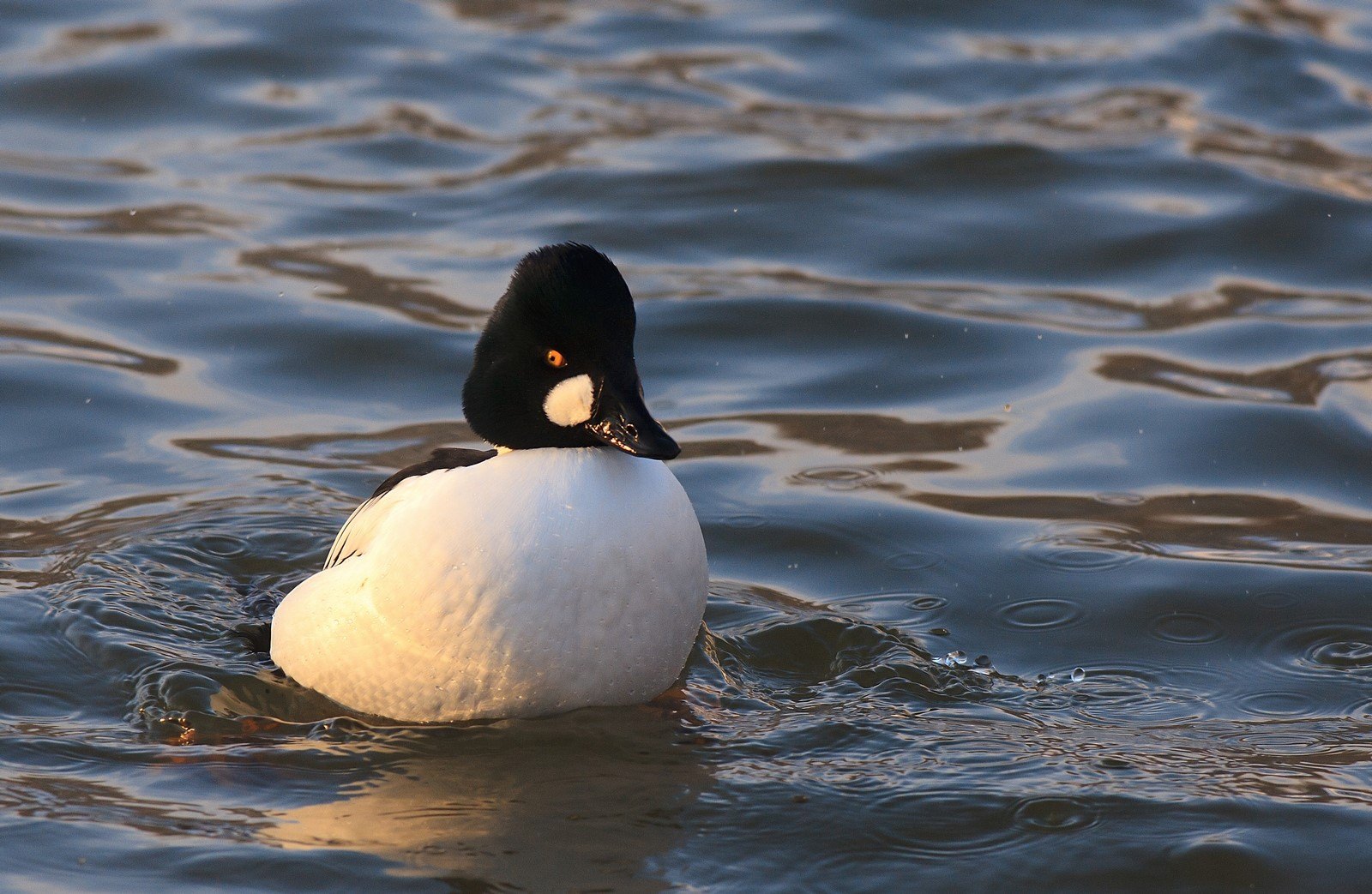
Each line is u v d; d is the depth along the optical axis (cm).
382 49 1873
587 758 773
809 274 1420
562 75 1831
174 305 1327
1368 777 760
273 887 662
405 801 733
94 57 1789
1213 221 1506
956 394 1236
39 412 1164
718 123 1711
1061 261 1452
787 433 1177
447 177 1591
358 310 1326
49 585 948
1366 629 920
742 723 819
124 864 675
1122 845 704
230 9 1941
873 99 1783
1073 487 1099
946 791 747
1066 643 916
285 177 1575
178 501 1066
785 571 1002
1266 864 689
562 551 741
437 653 758
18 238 1416
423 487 775
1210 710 841
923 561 1008
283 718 809
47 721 811
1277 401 1206
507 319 751
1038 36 1941
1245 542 1025
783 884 677
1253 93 1795
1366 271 1430
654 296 1370
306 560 1005
